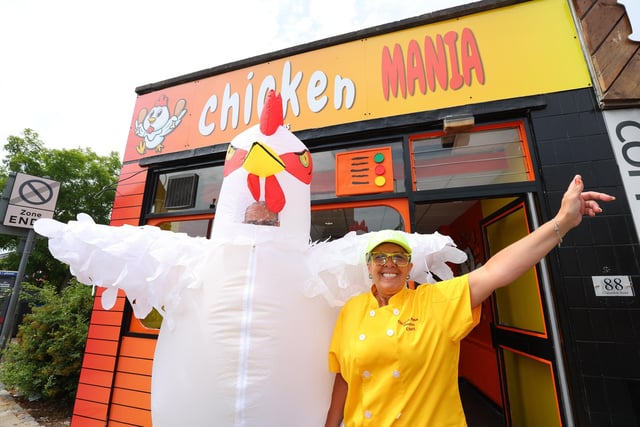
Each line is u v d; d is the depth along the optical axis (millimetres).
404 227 2562
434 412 1075
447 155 2650
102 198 11625
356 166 2811
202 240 1492
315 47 3211
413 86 2797
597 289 2010
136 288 1343
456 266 4598
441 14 2811
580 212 1126
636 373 1867
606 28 2371
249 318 1246
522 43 2586
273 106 1582
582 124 2295
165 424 1241
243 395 1176
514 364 2805
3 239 9773
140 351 3021
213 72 3621
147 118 3832
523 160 2459
